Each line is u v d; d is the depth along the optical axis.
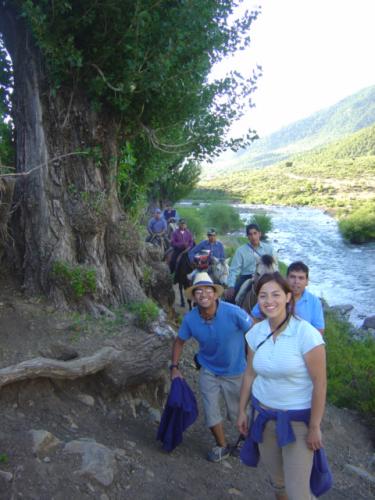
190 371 7.27
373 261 27.12
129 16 6.19
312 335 3.36
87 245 6.64
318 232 42.44
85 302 6.30
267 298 3.46
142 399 5.78
